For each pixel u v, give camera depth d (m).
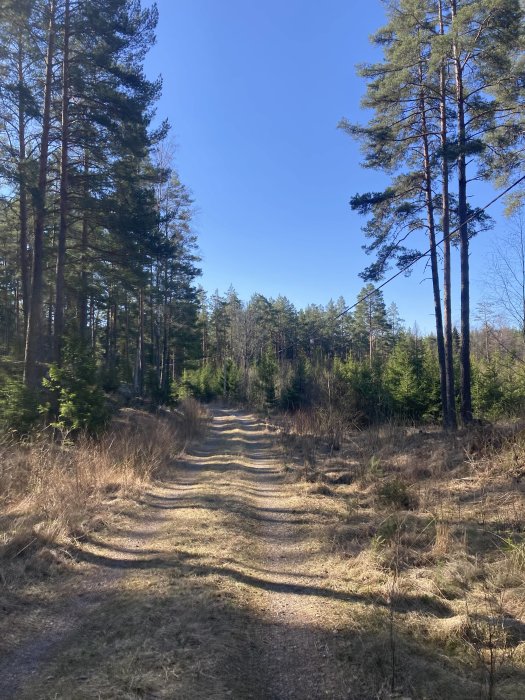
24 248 19.52
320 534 6.95
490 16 13.26
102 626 3.99
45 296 24.45
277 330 66.50
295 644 3.80
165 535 6.75
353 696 3.15
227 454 16.44
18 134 17.47
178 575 5.13
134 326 39.72
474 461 9.95
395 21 16.17
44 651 3.60
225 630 3.89
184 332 40.84
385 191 17.86
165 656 3.43
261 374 40.09
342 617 4.23
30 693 3.00
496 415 17.98
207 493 9.68
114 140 15.60
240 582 5.05
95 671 3.25
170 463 13.62
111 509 7.91
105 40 15.01
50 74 14.91
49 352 21.22
